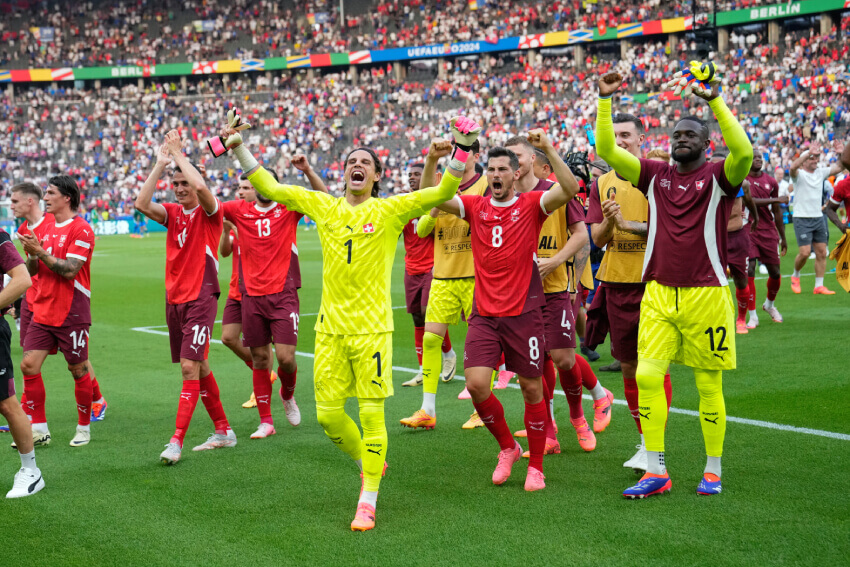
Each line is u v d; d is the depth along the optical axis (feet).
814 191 38.86
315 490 15.31
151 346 32.60
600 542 12.34
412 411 21.53
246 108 150.51
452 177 13.43
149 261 76.89
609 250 16.84
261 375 19.54
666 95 119.34
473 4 145.59
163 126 151.12
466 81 140.46
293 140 143.13
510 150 15.39
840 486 14.37
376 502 14.43
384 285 14.01
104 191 141.79
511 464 15.58
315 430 20.06
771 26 120.37
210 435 19.80
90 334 35.63
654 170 14.64
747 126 112.37
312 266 67.00
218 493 15.23
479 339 15.26
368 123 142.82
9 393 15.08
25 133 149.79
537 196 15.17
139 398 23.82
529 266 15.17
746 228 29.25
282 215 19.53
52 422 21.31
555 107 128.77
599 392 18.99
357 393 13.93
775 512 13.28
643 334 14.67
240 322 22.18
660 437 14.38
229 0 163.02
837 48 113.39
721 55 121.90
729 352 14.11
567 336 17.12
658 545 12.14
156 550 12.55
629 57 127.85
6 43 162.61
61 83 163.43
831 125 106.42
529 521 13.33
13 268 14.76
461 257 19.79
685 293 14.12
